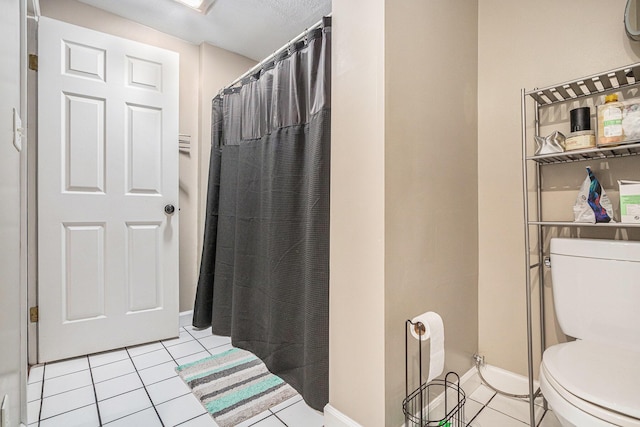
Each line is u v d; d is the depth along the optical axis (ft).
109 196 6.31
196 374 5.51
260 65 6.11
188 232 8.04
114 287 6.37
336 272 4.18
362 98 3.85
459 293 4.83
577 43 4.42
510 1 5.02
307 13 6.81
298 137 5.17
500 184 5.10
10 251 2.99
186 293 8.00
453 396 4.59
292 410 4.60
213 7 6.65
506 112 5.04
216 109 7.49
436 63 4.40
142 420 4.34
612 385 2.81
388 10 3.67
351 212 3.98
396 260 3.75
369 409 3.75
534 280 4.78
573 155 4.17
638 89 4.03
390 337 3.67
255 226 6.26
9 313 2.94
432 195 4.31
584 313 3.99
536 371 4.77
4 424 2.58
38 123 5.69
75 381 5.26
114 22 6.89
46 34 5.75
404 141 3.87
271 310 5.45
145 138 6.70
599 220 3.87
